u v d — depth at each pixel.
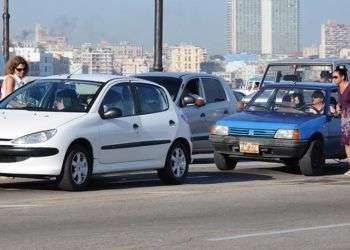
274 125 27.81
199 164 33.00
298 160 28.38
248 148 28.06
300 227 17.84
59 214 18.66
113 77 24.36
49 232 16.50
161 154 24.83
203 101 31.70
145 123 24.31
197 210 19.84
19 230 16.62
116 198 21.27
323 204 21.42
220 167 29.69
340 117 28.66
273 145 27.67
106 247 15.13
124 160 23.61
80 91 23.45
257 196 22.56
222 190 23.59
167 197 21.81
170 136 25.14
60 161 21.58
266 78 40.16
